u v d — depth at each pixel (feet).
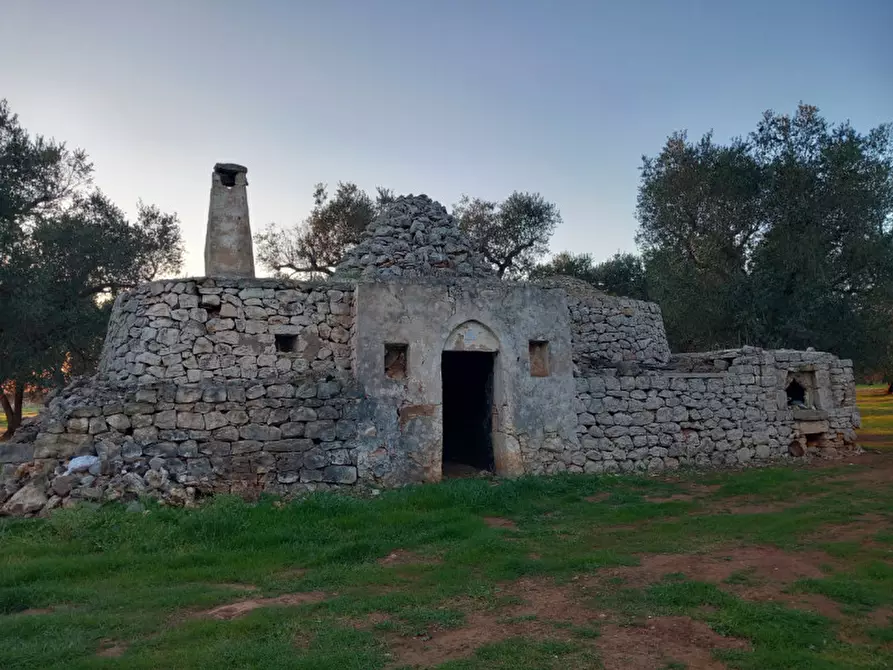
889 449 54.08
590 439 41.68
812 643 15.80
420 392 37.32
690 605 18.37
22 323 61.31
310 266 93.81
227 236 39.19
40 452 29.27
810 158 70.69
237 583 21.26
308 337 38.45
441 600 19.21
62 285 67.10
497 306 40.04
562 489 35.58
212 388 32.86
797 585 19.80
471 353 43.75
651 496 34.91
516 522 29.25
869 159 69.82
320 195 93.30
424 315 38.24
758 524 27.66
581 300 53.16
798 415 49.39
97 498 28.48
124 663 14.65
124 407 31.14
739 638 16.25
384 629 16.90
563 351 41.52
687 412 45.01
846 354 71.20
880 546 23.66
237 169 40.11
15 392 72.54
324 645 15.78
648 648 15.69
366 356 36.68
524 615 17.95
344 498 31.07
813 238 68.03
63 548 23.80
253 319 37.55
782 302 72.13
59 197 70.59
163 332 35.76
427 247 46.98
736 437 46.42
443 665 14.69
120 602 18.95
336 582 20.98
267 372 37.17
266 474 33.06
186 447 31.65
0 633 16.49
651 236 82.23
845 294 71.77
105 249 69.67
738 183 72.59
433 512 29.84
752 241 75.87
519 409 39.78
